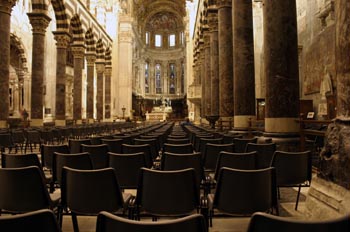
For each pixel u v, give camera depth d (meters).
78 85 23.28
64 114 19.52
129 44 38.81
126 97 38.22
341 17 3.40
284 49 6.57
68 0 20.02
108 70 33.88
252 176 2.84
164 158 4.05
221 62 12.30
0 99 12.80
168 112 43.78
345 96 3.33
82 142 6.82
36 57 16.02
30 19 16.00
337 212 3.08
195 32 30.22
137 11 47.62
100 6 31.95
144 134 9.67
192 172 2.90
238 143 6.31
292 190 5.17
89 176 2.93
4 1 12.86
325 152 3.56
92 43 27.03
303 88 15.99
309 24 15.31
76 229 3.18
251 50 9.98
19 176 3.09
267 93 6.74
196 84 27.80
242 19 9.97
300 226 1.54
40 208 3.17
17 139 9.73
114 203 3.00
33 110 16.02
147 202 2.97
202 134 8.98
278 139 6.37
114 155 4.09
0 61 12.80
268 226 1.60
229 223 3.69
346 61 3.32
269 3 6.75
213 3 15.52
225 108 12.04
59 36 19.56
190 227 1.63
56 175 4.26
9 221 1.62
